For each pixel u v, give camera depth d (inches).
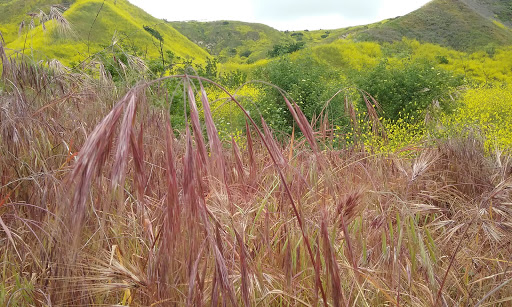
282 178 57.1
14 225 80.7
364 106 388.8
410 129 294.2
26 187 90.9
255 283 67.5
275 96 378.9
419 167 106.5
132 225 75.1
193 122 44.3
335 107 324.5
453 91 418.0
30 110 119.3
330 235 67.8
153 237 67.8
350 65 1338.6
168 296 52.8
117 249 62.7
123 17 1360.7
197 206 47.0
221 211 65.8
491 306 76.9
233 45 3444.9
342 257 69.1
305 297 71.6
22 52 165.3
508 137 263.6
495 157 154.8
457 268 85.5
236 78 910.4
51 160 96.9
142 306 60.5
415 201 102.4
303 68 440.5
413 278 75.6
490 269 85.5
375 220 81.8
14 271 70.9
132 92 43.1
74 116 122.0
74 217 39.0
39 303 66.0
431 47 1788.9
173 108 264.8
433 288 66.2
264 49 3280.0
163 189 90.0
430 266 64.5
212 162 46.7
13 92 128.8
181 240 51.6
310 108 351.3
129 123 41.1
